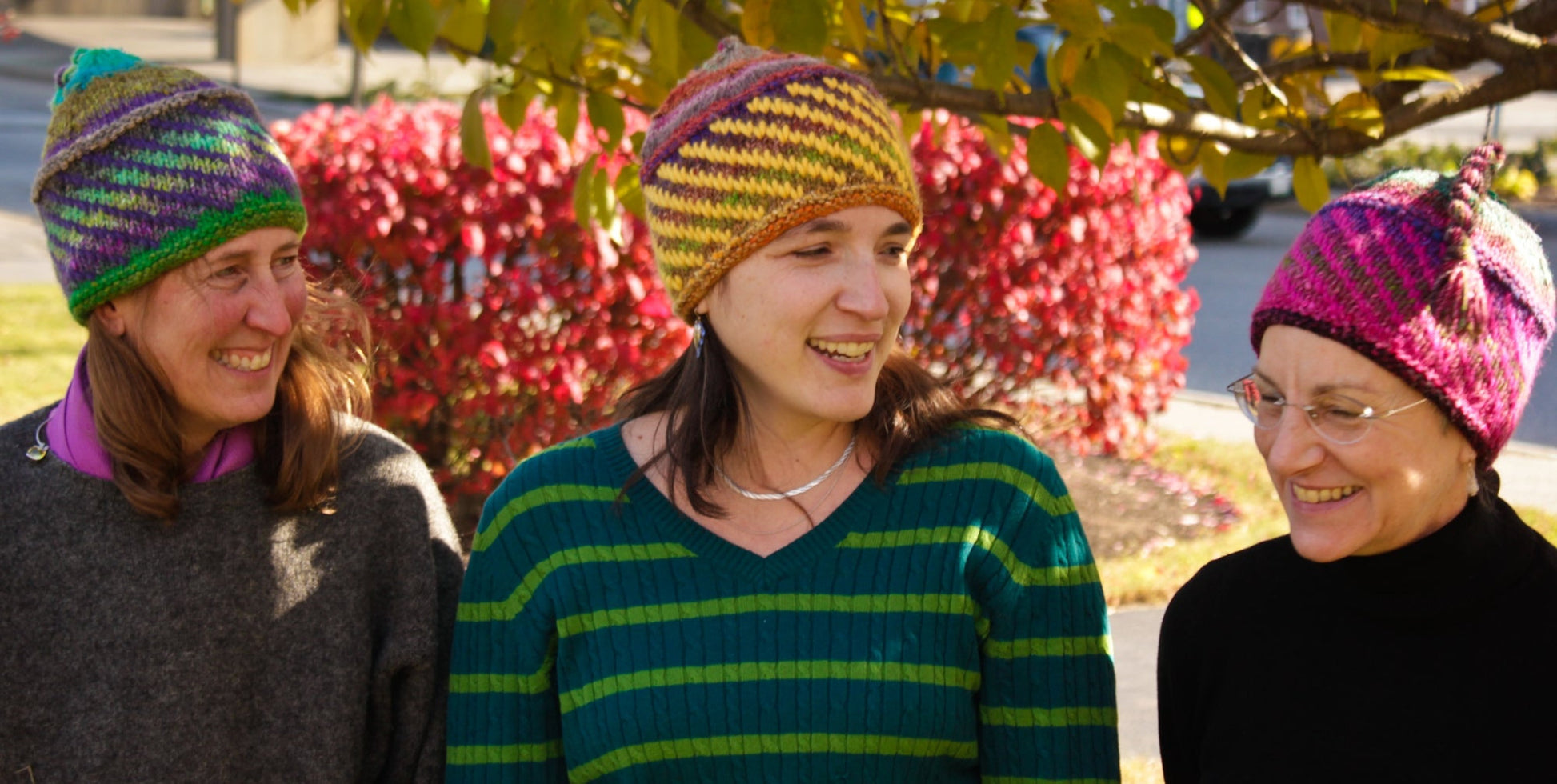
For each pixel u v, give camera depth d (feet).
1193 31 10.31
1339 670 5.53
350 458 6.42
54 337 28.17
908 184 5.80
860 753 5.70
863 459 6.20
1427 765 5.23
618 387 16.94
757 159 5.61
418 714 6.49
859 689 5.71
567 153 16.01
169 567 5.90
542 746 6.17
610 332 16.60
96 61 5.74
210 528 6.00
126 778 5.79
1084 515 19.31
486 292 16.01
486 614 6.23
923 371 6.40
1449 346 5.04
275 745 6.10
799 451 6.14
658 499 6.11
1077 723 6.04
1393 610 5.41
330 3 89.45
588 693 5.90
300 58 88.89
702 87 5.93
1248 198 45.16
